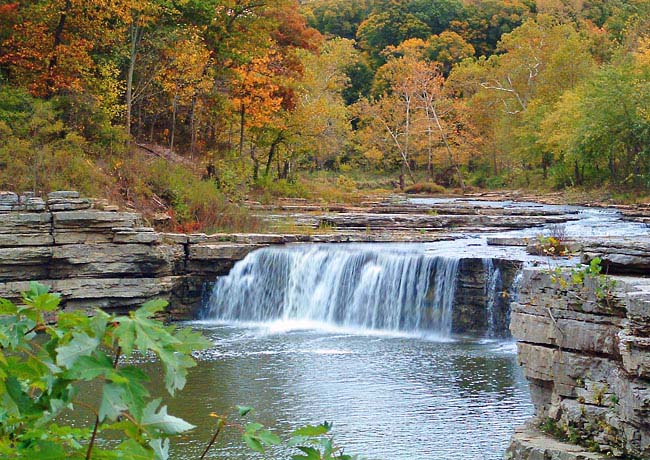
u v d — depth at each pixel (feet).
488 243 89.97
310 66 242.99
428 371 57.26
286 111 155.84
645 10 306.14
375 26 388.57
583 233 100.42
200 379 53.83
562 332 33.32
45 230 77.51
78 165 91.40
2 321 9.91
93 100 113.50
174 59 130.41
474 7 406.00
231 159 136.87
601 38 307.58
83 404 9.41
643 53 203.00
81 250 78.38
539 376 34.17
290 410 46.29
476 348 67.97
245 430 11.38
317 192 155.33
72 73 115.85
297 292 86.02
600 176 197.57
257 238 91.45
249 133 161.68
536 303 34.60
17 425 10.21
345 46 367.25
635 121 171.83
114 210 83.20
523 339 34.96
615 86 175.01
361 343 70.38
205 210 101.40
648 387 28.43
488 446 39.29
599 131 175.83
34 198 78.33
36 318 10.03
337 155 276.62
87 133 110.73
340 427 42.65
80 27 118.52
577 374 32.63
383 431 41.88
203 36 140.15
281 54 158.10
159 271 82.69
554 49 260.83
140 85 132.57
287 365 59.11
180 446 39.45
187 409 46.21
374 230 109.29
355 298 82.84
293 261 86.74
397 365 59.52
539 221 116.78
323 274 85.15
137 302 80.38
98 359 8.55
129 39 128.77
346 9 439.22
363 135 280.10
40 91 112.27
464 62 320.29
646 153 172.86
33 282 10.37
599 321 32.27
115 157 105.09
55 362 9.00
